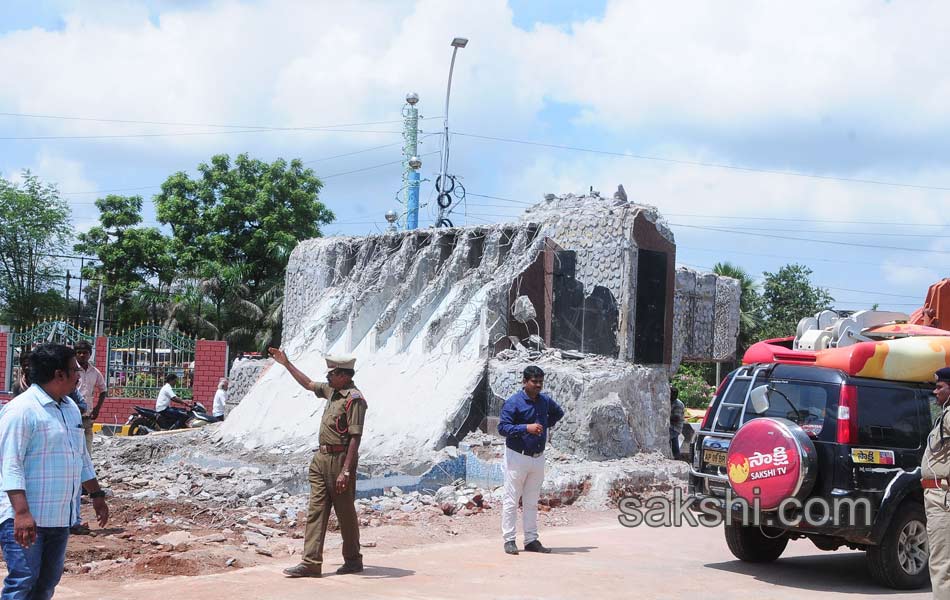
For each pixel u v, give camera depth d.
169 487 14.32
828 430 8.65
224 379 27.03
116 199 43.59
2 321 45.75
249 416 21.81
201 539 10.18
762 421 8.73
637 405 17.34
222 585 8.18
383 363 20.33
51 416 6.07
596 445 16.09
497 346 18.61
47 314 46.88
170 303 41.22
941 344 8.98
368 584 8.38
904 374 8.88
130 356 31.11
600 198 20.38
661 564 9.79
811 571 9.70
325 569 9.14
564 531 11.96
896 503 8.55
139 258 42.56
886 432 8.74
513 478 10.21
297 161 43.75
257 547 9.98
